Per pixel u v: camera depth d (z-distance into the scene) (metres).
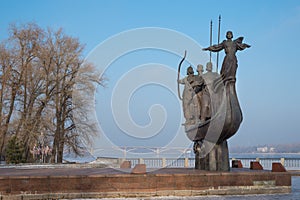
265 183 17.94
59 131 37.81
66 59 38.47
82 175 16.00
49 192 15.55
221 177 17.33
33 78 38.47
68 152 39.19
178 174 16.78
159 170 19.55
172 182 16.66
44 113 38.12
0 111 36.81
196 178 16.95
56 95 37.88
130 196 16.20
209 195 17.00
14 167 26.67
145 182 16.39
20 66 38.00
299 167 32.28
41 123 37.56
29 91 38.41
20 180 15.32
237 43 19.84
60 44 38.75
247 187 17.62
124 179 16.23
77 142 38.47
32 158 38.00
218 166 19.55
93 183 15.97
